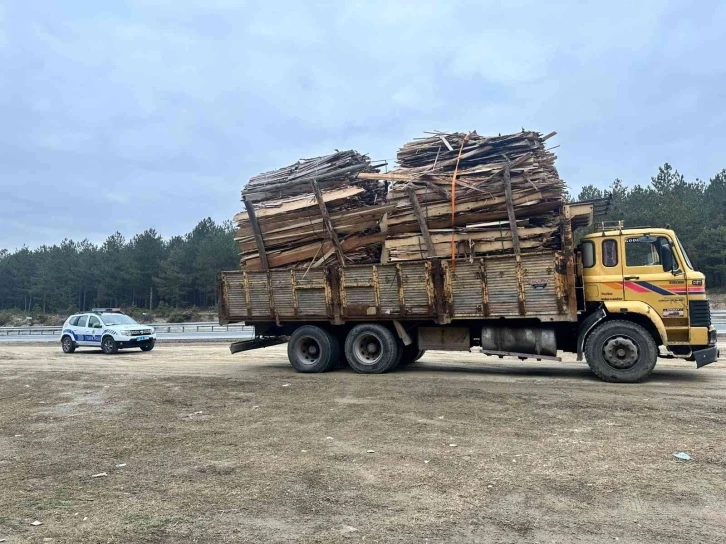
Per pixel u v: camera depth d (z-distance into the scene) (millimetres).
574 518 4262
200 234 66062
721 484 4922
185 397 9812
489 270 10883
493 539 3930
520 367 13352
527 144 11328
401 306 11656
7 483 5379
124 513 4543
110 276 66500
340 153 12906
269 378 11781
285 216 12758
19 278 83500
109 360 17844
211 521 4344
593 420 7289
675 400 8414
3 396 10734
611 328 10312
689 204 42375
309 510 4523
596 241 10711
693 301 10023
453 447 6230
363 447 6324
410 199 11617
